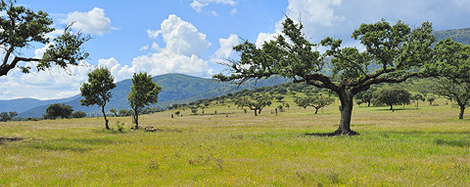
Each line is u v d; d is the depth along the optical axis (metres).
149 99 40.91
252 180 7.59
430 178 7.88
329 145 16.25
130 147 16.70
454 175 8.03
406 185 6.92
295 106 183.00
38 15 24.88
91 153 14.30
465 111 79.06
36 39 25.19
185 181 7.66
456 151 13.20
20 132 32.16
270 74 24.12
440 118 55.00
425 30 21.45
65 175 8.53
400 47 22.75
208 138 21.92
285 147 15.67
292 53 23.73
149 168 9.81
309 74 23.94
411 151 13.48
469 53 21.92
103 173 9.15
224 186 7.02
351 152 13.50
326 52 23.80
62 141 21.00
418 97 149.88
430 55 21.98
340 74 25.27
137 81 40.84
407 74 23.59
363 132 26.48
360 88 24.88
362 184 7.09
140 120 86.56
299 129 34.09
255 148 15.15
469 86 48.59
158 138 22.98
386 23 22.27
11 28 22.66
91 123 63.66
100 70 38.53
